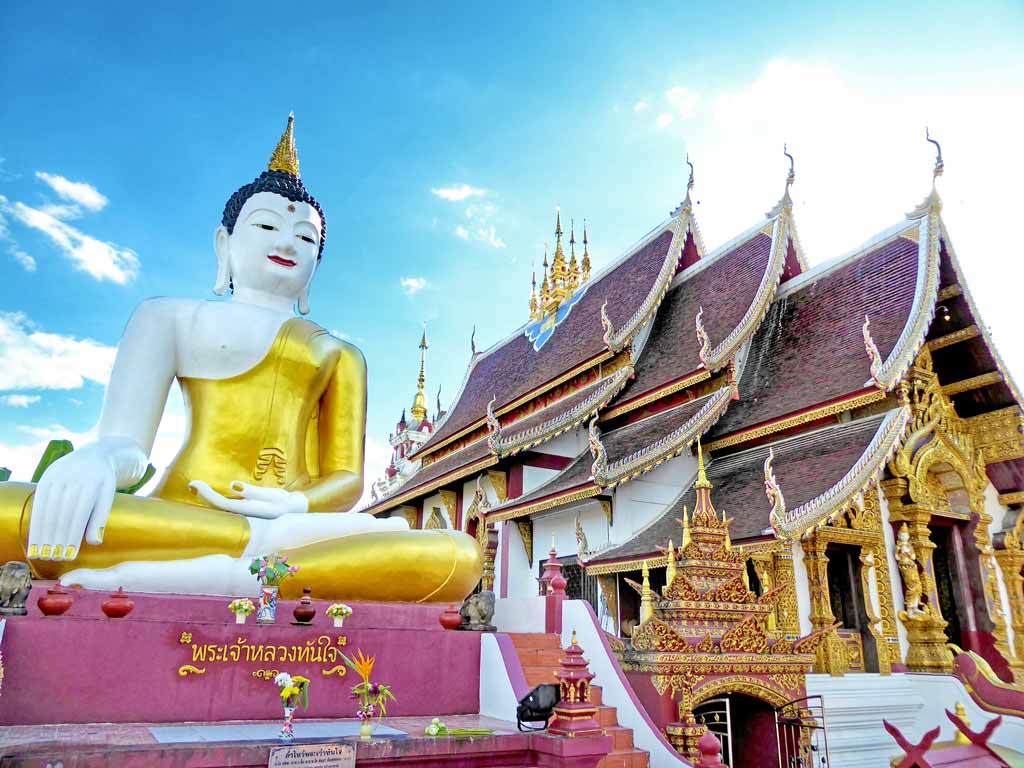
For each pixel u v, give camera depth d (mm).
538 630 11406
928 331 18375
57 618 7207
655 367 22812
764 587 15352
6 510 8594
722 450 20141
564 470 23109
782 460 17859
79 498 8586
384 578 9906
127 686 7328
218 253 12578
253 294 12094
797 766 11930
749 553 15094
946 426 19203
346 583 9695
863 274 20156
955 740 8484
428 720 8477
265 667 8039
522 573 22234
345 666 8492
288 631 8242
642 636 11625
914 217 19297
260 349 11141
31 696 6930
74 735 6543
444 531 10781
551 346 29016
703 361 19562
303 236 12352
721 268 24203
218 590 9133
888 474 18125
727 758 12766
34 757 5309
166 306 11039
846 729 14344
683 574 12320
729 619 12266
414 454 35000
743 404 20250
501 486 23391
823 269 21750
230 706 7750
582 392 24578
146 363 10633
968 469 19234
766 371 20875
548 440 23266
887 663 16219
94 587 8594
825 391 17734
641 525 18859
